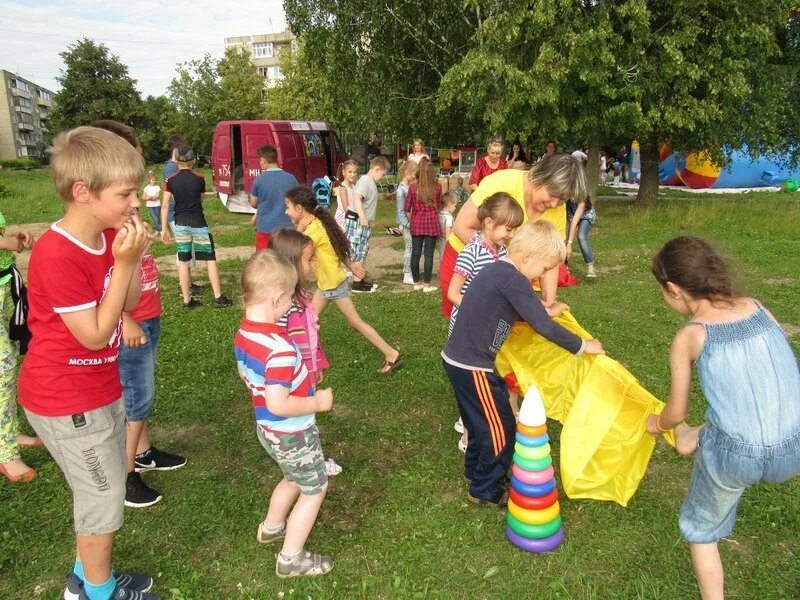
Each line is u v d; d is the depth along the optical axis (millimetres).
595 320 6570
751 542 3115
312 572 2893
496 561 2986
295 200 4738
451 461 3871
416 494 3531
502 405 3227
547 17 11469
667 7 12508
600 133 14523
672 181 24688
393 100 18250
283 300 2682
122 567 2943
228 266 9812
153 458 3801
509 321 3172
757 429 2266
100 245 2336
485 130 18078
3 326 3543
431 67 17500
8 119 100375
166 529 3238
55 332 2281
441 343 5957
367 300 7594
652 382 4977
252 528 3248
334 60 18203
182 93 48875
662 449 3977
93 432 2381
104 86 56750
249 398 4816
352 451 4023
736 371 2301
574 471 3271
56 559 3021
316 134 18594
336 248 4805
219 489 3596
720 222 13000
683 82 12273
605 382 3383
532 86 11656
